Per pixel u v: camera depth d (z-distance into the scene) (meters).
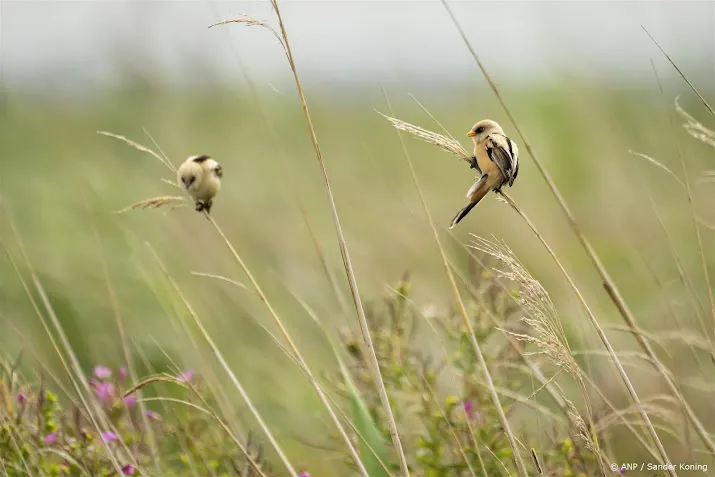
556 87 15.58
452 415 7.33
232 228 13.35
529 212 13.97
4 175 14.19
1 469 6.47
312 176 15.48
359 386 7.67
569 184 14.25
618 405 8.66
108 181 13.77
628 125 13.78
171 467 7.62
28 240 11.79
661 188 12.54
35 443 6.87
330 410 6.34
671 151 12.62
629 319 7.10
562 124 14.67
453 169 16.45
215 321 10.83
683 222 11.87
